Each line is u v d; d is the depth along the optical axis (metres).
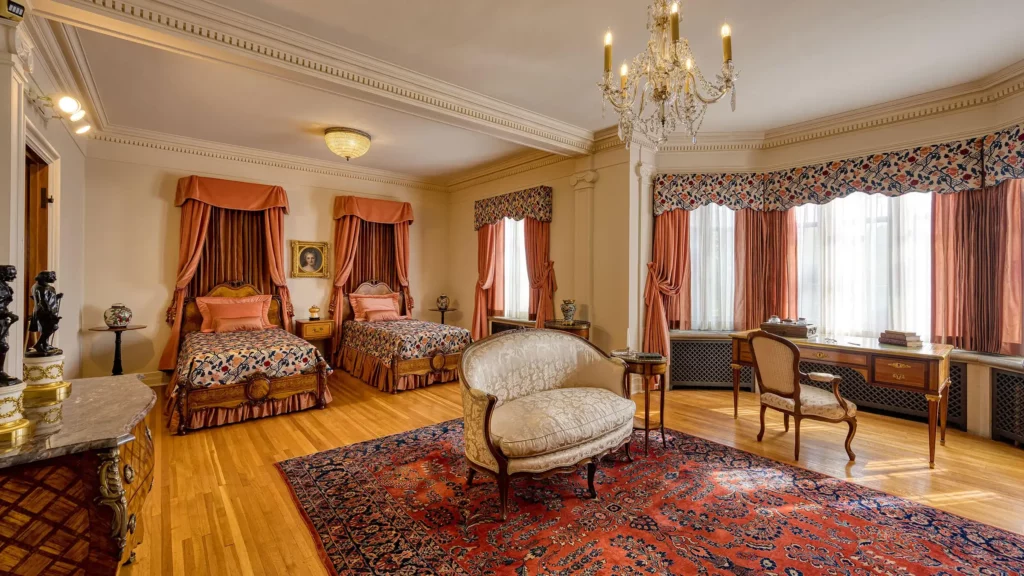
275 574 1.84
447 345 5.21
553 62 3.24
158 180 4.98
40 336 1.52
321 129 4.66
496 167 6.20
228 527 2.18
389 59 3.20
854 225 4.26
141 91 3.66
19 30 2.09
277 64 2.84
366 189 6.53
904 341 3.38
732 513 2.32
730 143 4.79
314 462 2.95
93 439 1.28
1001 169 3.33
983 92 3.45
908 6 2.50
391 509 2.36
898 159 3.90
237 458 3.02
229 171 5.40
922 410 3.79
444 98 3.66
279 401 3.99
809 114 4.20
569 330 4.72
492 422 2.46
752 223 4.86
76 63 3.10
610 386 3.11
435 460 3.00
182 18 2.48
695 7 2.51
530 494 2.54
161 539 2.08
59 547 1.25
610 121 4.51
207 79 3.44
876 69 3.28
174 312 5.02
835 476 2.75
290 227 5.88
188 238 5.07
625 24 2.73
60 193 3.43
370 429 3.63
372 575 1.83
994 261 3.46
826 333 4.38
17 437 1.23
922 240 3.88
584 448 2.49
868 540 2.07
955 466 2.89
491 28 2.79
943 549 2.00
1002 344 3.39
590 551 1.99
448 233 7.40
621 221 4.71
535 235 5.61
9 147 2.02
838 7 2.51
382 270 6.71
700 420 3.86
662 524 2.22
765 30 2.76
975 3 2.46
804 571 1.85
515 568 1.87
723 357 4.92
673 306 5.01
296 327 5.89
